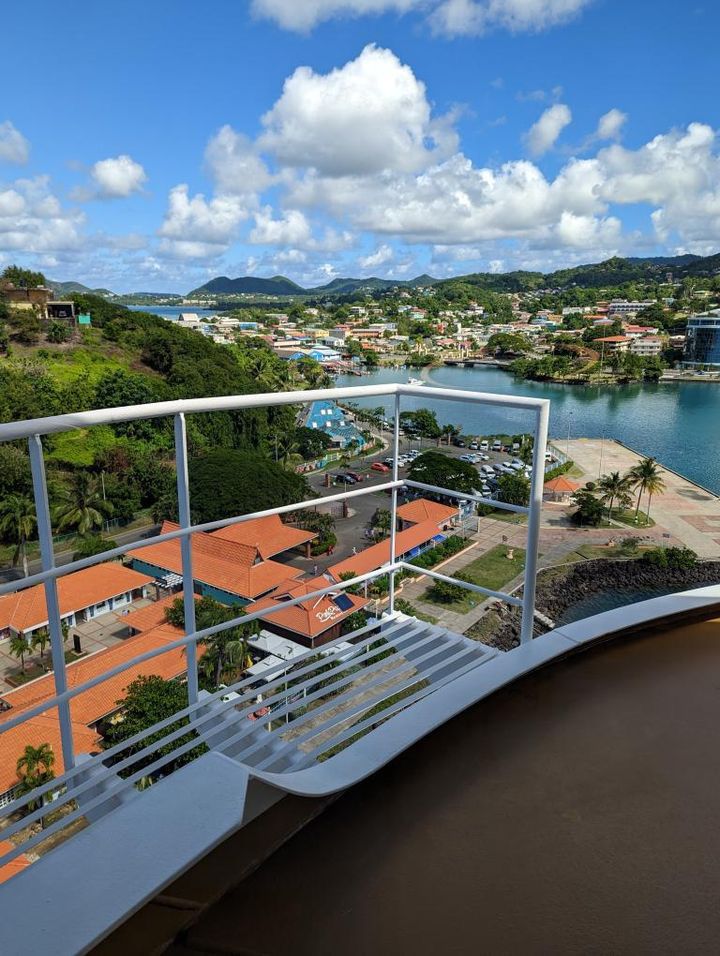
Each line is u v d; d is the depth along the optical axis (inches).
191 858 47.3
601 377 5383.9
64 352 2962.6
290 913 53.3
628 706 84.9
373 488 112.5
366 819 65.3
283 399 89.4
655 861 60.4
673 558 1793.8
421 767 73.5
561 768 73.5
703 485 2591.0
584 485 2522.1
